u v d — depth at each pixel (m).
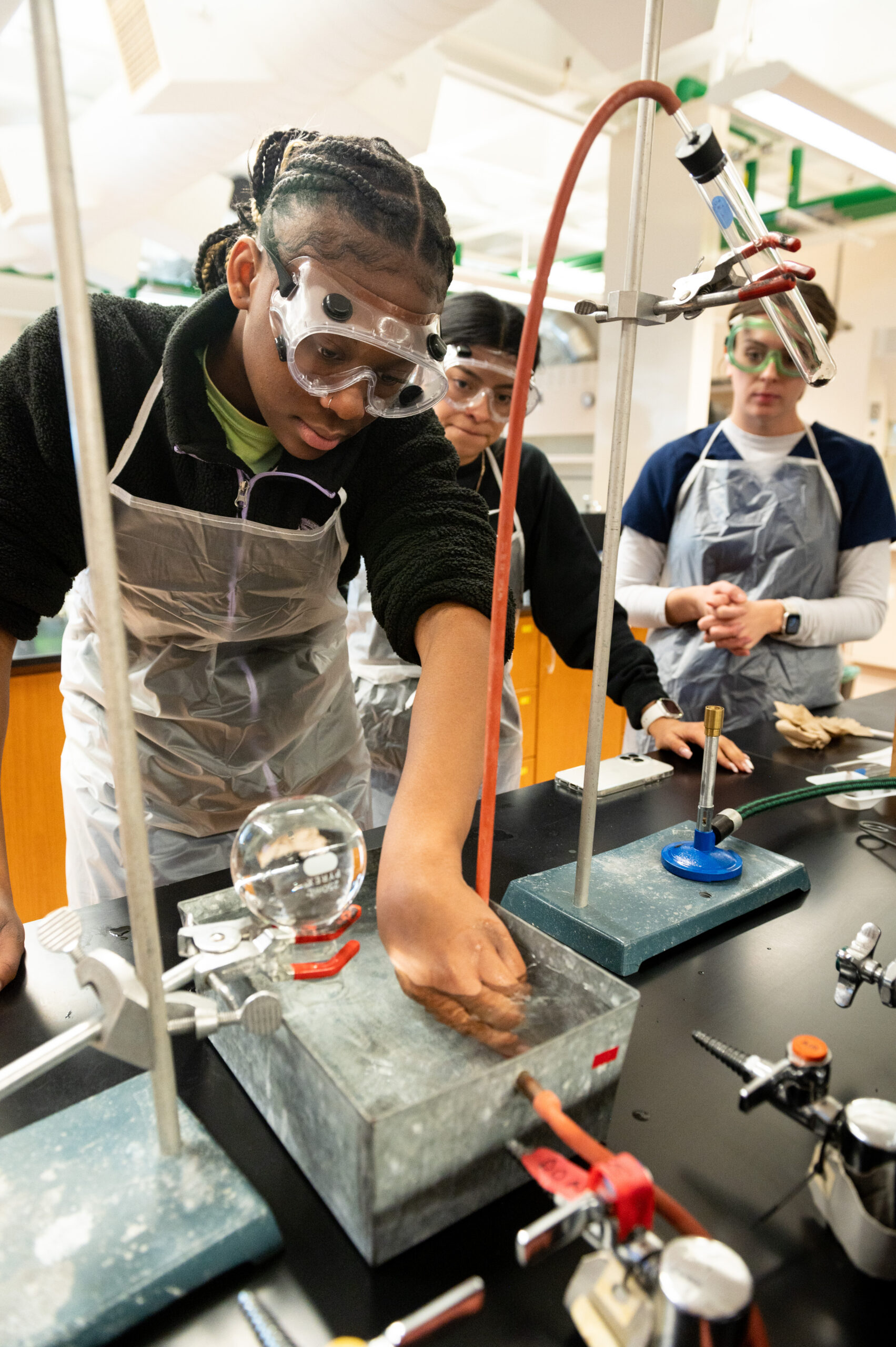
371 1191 0.39
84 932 0.73
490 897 0.80
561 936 0.73
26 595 0.86
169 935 0.72
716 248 3.32
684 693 1.85
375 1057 0.47
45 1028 0.60
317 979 0.54
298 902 0.50
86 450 0.35
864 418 5.04
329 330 0.69
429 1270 0.42
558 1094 0.46
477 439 1.45
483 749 0.75
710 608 1.63
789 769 1.24
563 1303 0.40
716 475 1.86
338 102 2.46
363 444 0.96
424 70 2.66
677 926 0.71
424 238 0.72
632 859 0.84
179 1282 0.39
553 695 3.08
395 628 0.84
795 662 1.79
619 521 0.66
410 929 0.55
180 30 2.06
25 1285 0.37
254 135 2.56
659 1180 0.47
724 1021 0.63
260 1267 0.42
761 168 4.32
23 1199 0.42
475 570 0.82
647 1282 0.35
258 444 0.96
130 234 3.97
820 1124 0.44
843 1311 0.40
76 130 2.88
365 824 1.32
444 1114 0.40
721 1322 0.32
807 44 3.07
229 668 1.12
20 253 3.82
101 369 0.85
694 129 0.58
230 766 1.16
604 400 3.83
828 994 0.67
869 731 1.39
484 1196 0.45
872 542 1.85
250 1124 0.51
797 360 0.73
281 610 1.08
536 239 5.61
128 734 0.37
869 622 1.81
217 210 3.62
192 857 1.14
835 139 2.41
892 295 4.84
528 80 3.16
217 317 0.86
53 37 0.31
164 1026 0.42
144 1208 0.41
